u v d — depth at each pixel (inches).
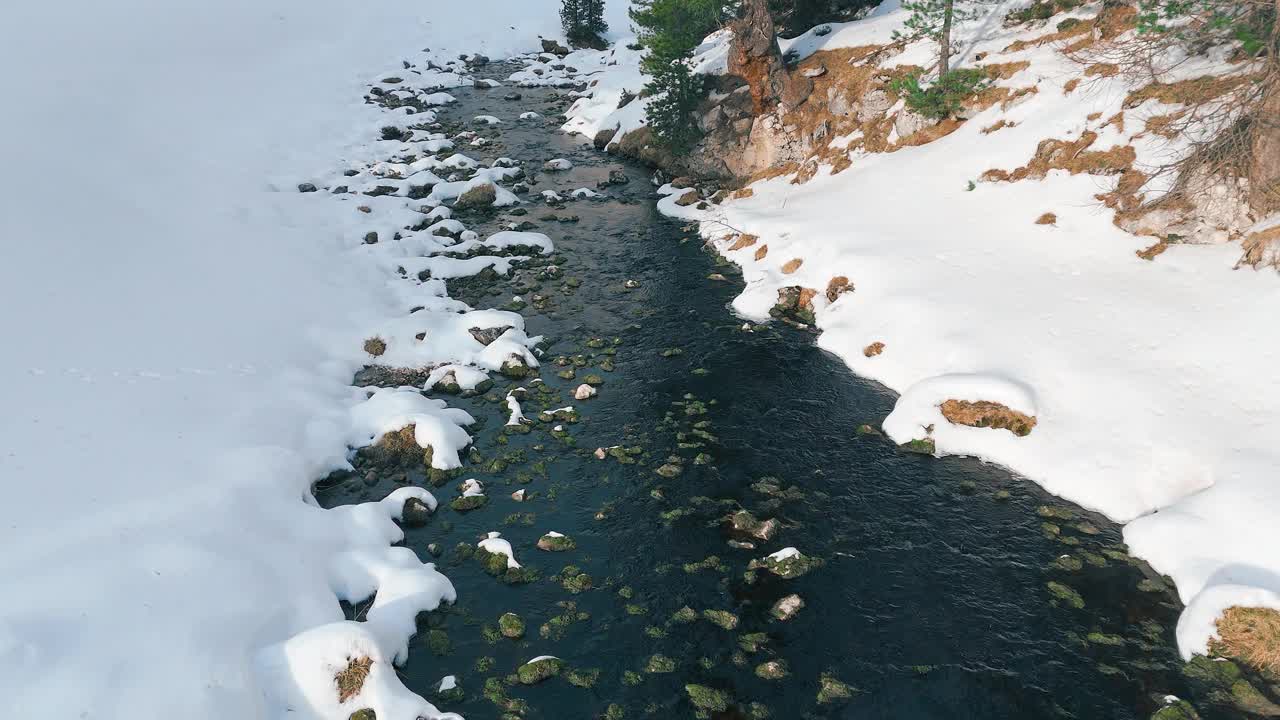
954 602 509.7
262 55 2082.9
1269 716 421.7
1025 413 638.5
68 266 816.9
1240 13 732.0
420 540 579.5
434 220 1214.9
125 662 398.6
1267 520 493.7
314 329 844.6
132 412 623.5
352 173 1411.2
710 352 832.9
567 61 2469.2
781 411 725.3
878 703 441.7
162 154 1274.6
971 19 1125.7
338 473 650.2
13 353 658.2
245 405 673.0
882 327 794.8
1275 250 663.1
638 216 1231.5
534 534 584.4
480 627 500.4
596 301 961.5
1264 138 680.4
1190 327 655.1
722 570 543.8
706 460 660.7
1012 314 736.3
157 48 1915.6
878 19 1336.1
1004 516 581.9
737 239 1075.9
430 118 1809.8
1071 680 451.8
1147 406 610.5
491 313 890.1
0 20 1839.3
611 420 725.9
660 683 457.7
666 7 1247.5
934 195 944.9
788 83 1235.2
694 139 1332.4
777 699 446.0
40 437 567.5
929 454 653.3
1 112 1230.3
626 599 521.3
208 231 1015.0
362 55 2279.8
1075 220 806.5
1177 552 512.7
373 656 434.0
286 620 468.1
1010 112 971.3
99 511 502.0
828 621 498.6
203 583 461.7
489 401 764.0
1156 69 851.4
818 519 589.6
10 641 389.1
